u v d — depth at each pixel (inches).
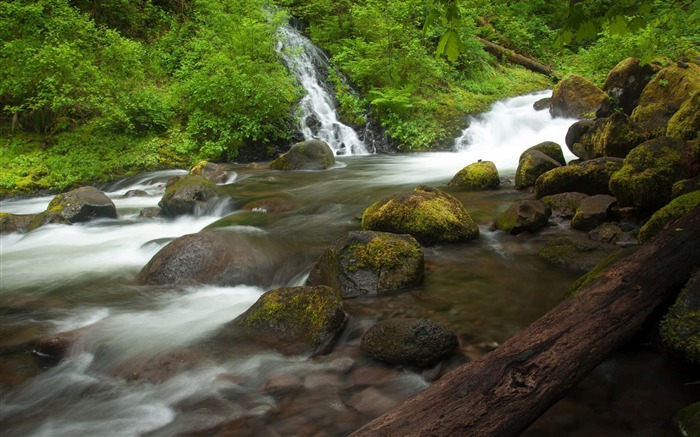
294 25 698.8
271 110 516.1
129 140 483.8
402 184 385.4
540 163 335.0
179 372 152.3
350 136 557.0
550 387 102.9
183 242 229.3
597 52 685.3
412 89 574.9
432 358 145.7
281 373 148.3
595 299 127.2
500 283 198.8
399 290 195.3
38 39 454.0
